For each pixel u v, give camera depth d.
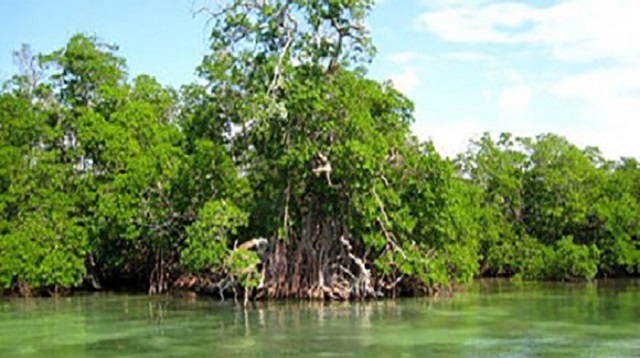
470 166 76.69
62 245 52.62
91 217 54.97
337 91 46.00
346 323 37.12
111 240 57.09
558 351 29.50
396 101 49.41
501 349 30.00
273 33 47.00
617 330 34.59
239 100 48.50
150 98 64.50
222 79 49.06
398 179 48.28
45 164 55.78
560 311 41.69
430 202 47.97
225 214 45.34
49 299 50.84
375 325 36.38
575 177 71.62
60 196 54.78
